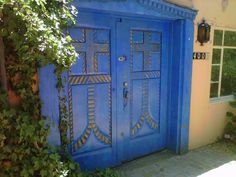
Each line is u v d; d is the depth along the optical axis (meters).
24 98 2.70
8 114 2.49
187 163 4.07
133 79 3.88
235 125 5.07
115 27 3.55
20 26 2.25
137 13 3.45
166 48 4.19
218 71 4.88
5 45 2.56
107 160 3.75
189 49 4.11
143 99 4.06
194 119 4.52
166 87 4.31
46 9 2.45
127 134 3.95
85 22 3.25
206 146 4.79
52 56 2.22
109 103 3.65
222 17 4.61
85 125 3.46
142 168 3.85
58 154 2.87
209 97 4.73
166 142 4.50
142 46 3.90
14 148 2.58
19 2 2.16
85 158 3.51
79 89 3.34
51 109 2.96
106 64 3.54
